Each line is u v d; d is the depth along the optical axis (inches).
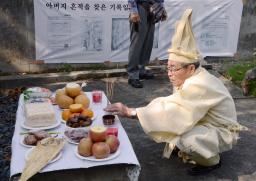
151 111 133.2
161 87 242.8
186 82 135.9
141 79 254.4
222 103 138.8
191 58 135.0
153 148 167.0
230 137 140.2
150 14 229.0
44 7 240.2
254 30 283.0
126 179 123.2
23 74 249.0
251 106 218.7
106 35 254.8
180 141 135.4
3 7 234.5
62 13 243.6
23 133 124.8
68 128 127.6
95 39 254.2
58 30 246.7
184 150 136.3
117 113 135.1
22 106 146.0
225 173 148.2
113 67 263.1
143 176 145.7
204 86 133.6
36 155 111.1
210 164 145.1
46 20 243.0
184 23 135.6
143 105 217.2
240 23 278.2
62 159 112.4
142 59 246.4
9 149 172.2
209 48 278.8
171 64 138.0
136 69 239.9
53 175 120.6
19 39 243.1
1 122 196.1
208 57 281.1
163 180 143.2
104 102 152.8
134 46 233.3
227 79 258.1
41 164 107.5
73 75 248.5
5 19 237.0
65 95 144.6
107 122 131.4
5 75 246.4
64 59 254.1
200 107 132.7
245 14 277.4
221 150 142.6
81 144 113.7
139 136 179.2
